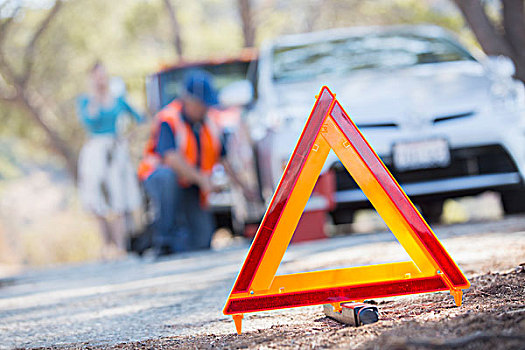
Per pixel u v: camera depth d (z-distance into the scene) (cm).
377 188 239
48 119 2111
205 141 763
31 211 2786
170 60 2238
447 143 624
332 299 238
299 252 558
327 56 756
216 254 690
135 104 2019
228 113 833
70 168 2055
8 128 2105
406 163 623
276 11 2303
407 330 206
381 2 2062
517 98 647
